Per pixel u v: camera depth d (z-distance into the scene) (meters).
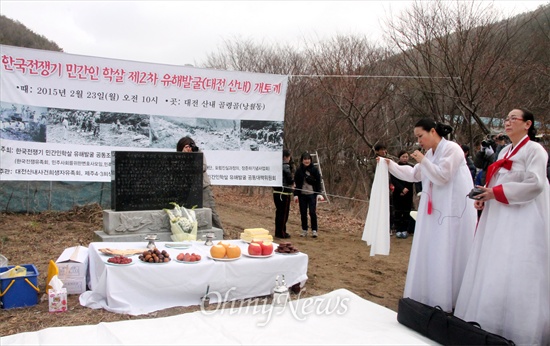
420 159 4.56
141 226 6.95
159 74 8.87
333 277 6.60
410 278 4.80
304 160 9.62
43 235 8.62
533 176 3.90
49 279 5.05
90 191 11.56
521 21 12.47
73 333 3.89
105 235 6.79
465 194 4.63
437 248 4.60
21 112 8.05
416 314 4.22
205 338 3.89
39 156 8.23
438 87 11.51
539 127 10.87
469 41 11.12
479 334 3.72
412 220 9.98
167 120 8.98
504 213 4.10
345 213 12.88
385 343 3.92
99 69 8.49
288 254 5.51
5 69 7.92
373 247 5.18
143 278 4.70
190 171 7.45
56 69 8.23
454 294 4.64
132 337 3.85
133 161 7.01
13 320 4.40
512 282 3.97
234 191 19.03
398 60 13.21
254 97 9.44
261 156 9.53
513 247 4.00
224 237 9.13
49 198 11.12
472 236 4.65
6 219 10.02
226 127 9.33
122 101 8.68
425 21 11.52
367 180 13.77
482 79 10.77
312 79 15.78
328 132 14.98
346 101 13.13
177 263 4.86
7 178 8.01
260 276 5.24
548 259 3.97
